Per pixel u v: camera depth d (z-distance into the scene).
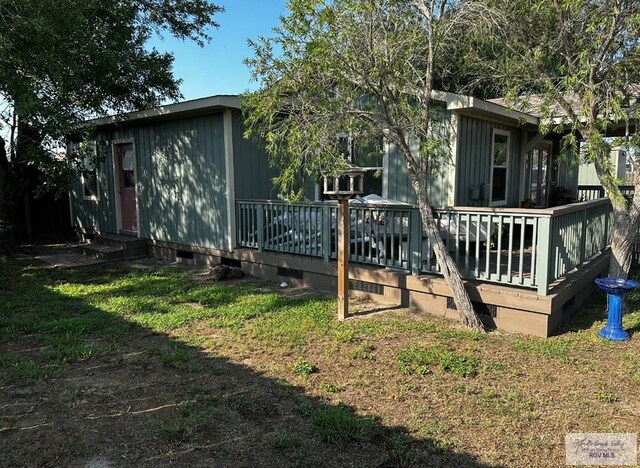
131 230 10.41
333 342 4.58
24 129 8.18
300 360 4.12
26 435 2.92
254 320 5.31
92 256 9.60
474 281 5.30
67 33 7.19
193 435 2.94
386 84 4.70
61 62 7.11
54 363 4.09
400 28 4.67
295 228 6.95
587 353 4.29
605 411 3.25
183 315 5.49
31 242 11.89
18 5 6.36
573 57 4.92
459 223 5.32
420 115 4.94
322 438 2.88
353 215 6.27
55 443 2.83
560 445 2.84
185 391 3.55
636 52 4.57
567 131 10.99
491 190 8.72
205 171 8.30
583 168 19.50
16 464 2.62
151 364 4.09
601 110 4.79
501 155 9.19
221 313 5.57
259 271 7.54
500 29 5.05
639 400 3.41
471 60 5.65
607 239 7.94
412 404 3.35
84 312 5.68
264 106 4.68
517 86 5.29
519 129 9.80
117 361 4.15
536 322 4.74
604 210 7.55
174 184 9.02
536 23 5.08
